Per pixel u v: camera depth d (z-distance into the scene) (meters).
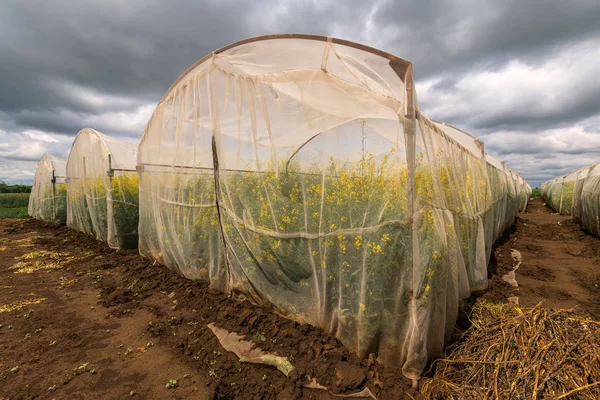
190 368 3.09
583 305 4.45
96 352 3.39
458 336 3.25
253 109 4.04
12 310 4.45
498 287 5.10
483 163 6.11
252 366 3.07
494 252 7.32
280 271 3.83
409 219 2.72
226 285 4.66
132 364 3.18
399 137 2.79
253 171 4.07
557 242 8.77
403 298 2.80
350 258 3.10
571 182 16.08
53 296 4.96
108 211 7.60
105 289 5.18
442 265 2.98
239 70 4.14
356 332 3.07
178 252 5.49
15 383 2.89
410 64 2.66
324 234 3.33
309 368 2.93
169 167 5.66
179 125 5.38
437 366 2.87
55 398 2.69
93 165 8.40
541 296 4.78
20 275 5.98
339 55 3.05
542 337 2.74
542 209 21.52
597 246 8.03
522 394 2.35
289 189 3.68
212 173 4.76
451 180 3.94
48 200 12.93
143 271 6.02
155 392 2.76
